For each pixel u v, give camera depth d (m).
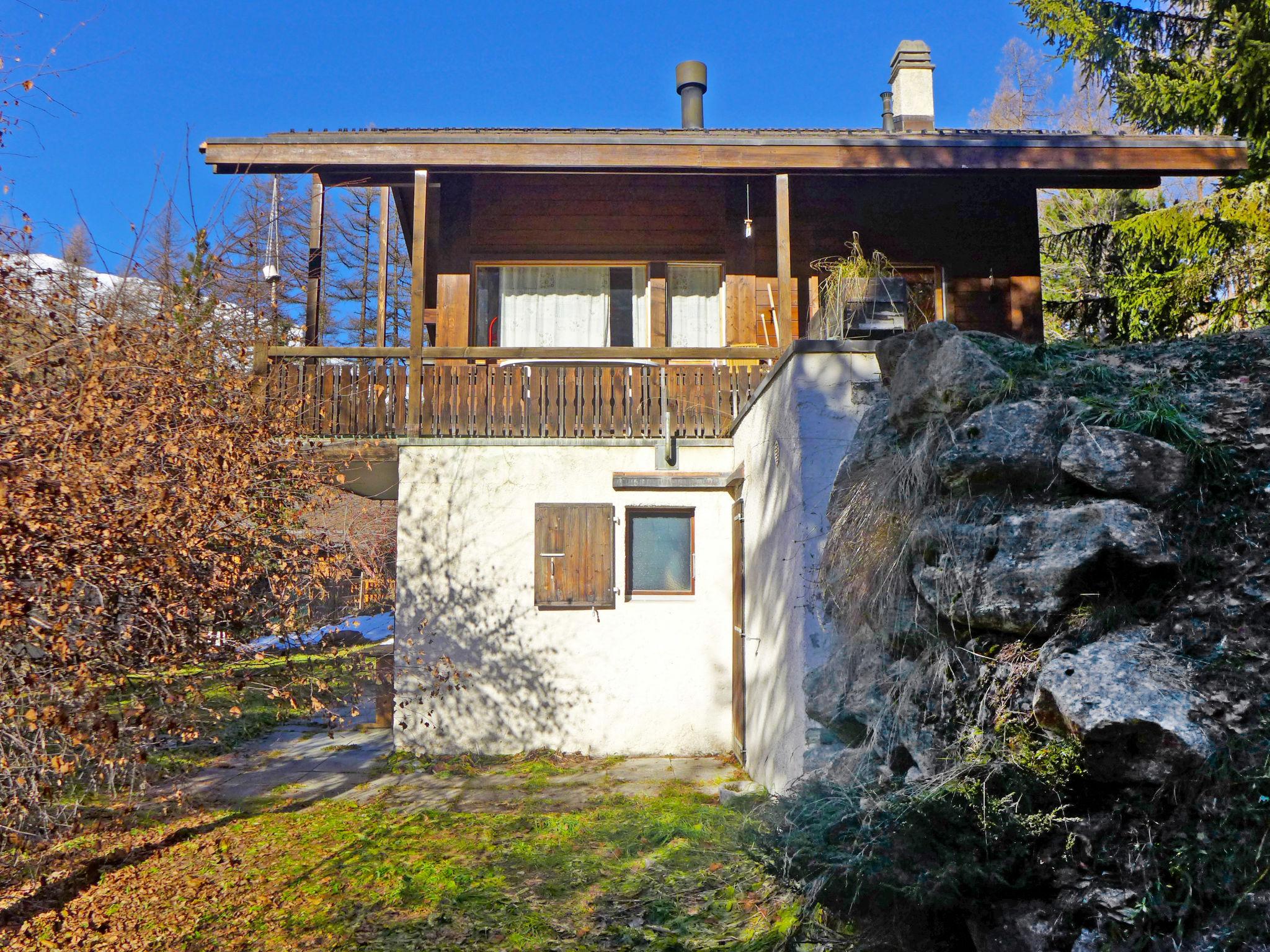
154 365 5.78
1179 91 12.06
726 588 8.61
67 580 4.40
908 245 10.49
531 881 5.07
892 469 4.21
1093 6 12.77
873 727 4.05
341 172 9.12
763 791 6.52
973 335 4.18
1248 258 12.20
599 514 8.57
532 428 8.70
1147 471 3.23
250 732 9.05
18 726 4.46
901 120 12.07
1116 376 3.76
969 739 3.23
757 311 10.25
